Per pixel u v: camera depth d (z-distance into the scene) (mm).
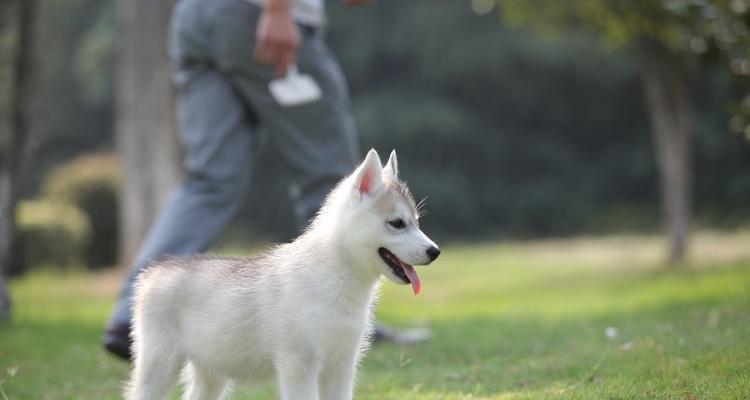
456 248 38000
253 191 45469
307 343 6234
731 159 46094
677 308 12062
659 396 6441
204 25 9812
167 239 9484
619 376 7137
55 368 9672
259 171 45406
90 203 29891
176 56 10195
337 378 6551
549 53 45312
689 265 20531
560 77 46875
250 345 6484
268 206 45094
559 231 45812
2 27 19062
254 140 10297
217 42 9766
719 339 8031
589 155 49312
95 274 25750
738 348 7453
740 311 9672
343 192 6598
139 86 23000
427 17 45812
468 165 46312
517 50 45562
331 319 6281
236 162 9922
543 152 47188
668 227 22344
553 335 10570
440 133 44625
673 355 7691
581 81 47031
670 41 18609
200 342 6598
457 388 7781
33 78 15086
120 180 30203
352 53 46375
